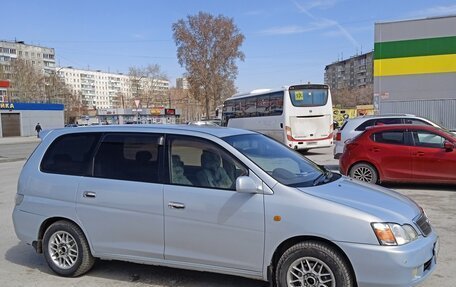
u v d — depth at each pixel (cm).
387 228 341
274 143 486
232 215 381
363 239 340
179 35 5575
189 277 451
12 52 11231
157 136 440
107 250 441
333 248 352
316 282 358
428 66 2484
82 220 450
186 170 415
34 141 3969
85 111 8875
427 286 409
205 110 5812
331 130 1867
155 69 9794
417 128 920
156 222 413
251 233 375
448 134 898
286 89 1812
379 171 935
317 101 1842
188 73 5700
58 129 507
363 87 11512
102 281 448
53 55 12525
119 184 435
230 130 464
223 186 395
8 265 510
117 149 455
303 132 1827
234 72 5778
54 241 471
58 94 8531
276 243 366
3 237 633
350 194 382
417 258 342
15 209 494
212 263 394
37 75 8506
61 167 476
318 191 376
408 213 368
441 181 889
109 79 13975
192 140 425
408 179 913
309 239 363
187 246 402
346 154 978
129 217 426
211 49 5634
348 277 349
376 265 336
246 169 391
